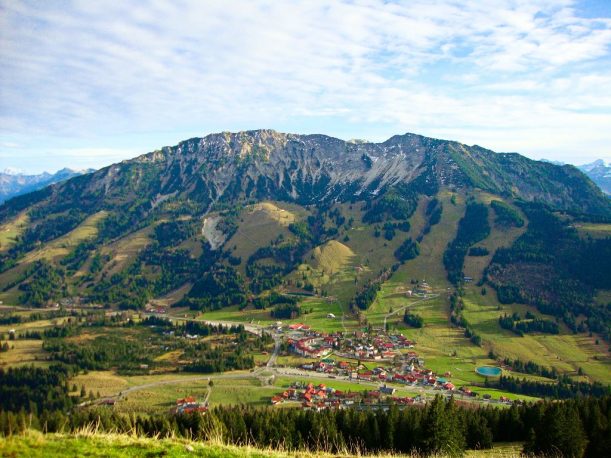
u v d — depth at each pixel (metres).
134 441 27.27
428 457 56.75
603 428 58.03
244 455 28.09
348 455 37.00
